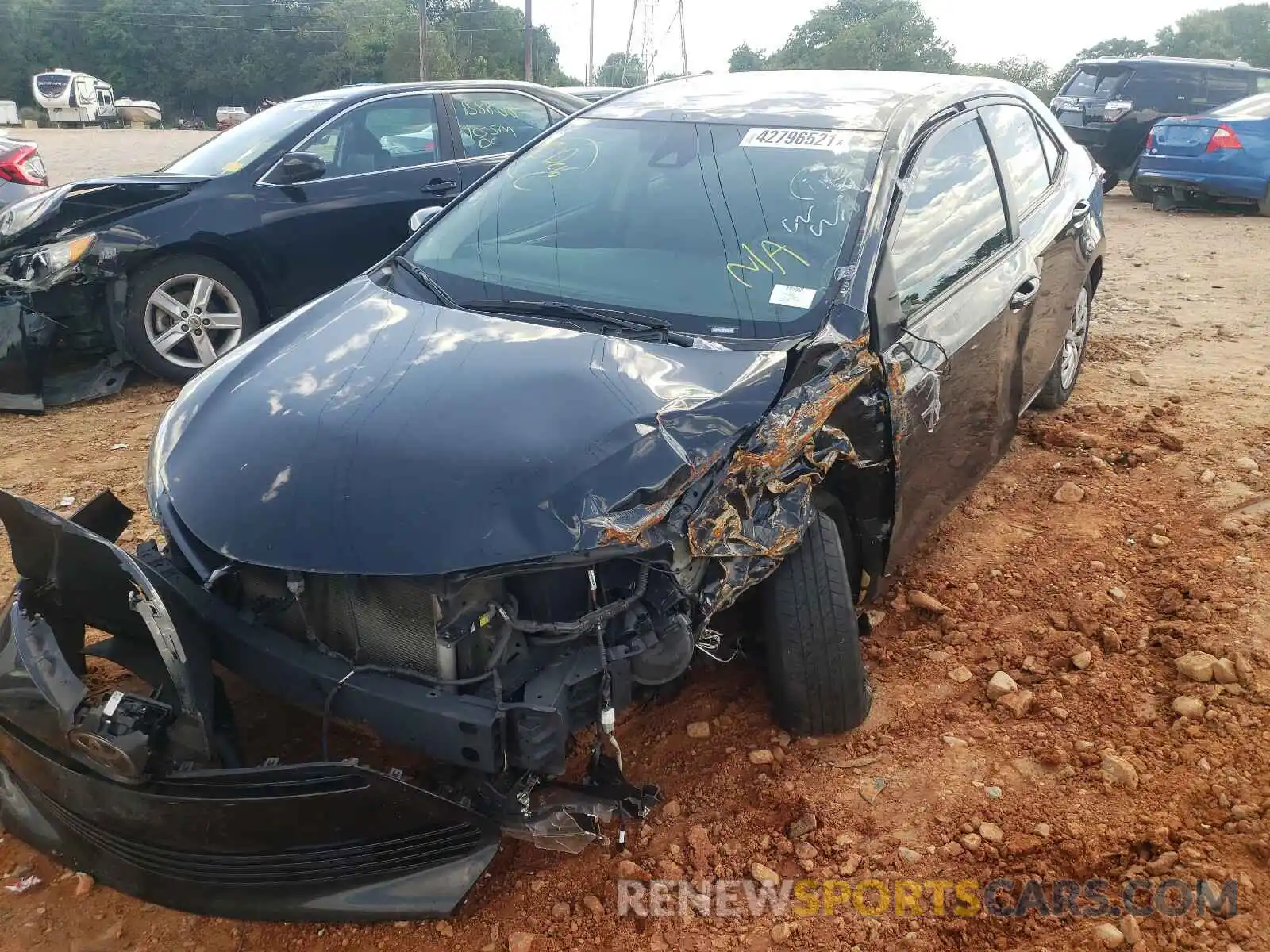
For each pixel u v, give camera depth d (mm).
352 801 2285
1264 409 5797
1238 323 7703
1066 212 4977
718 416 2676
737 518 2611
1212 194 12906
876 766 3098
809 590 2926
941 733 3248
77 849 2627
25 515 2438
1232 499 4688
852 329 3039
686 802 2967
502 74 72812
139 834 2447
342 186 6914
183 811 2338
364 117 7082
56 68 70000
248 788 2305
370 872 2416
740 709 3314
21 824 2742
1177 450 5238
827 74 4402
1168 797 2971
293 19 72562
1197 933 2545
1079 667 3549
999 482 4996
